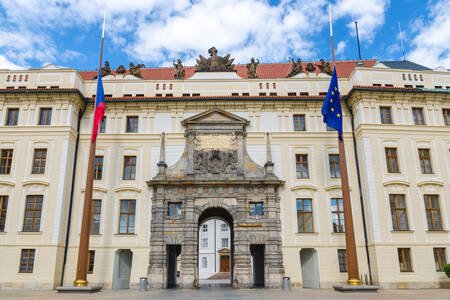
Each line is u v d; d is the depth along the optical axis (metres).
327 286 37.19
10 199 38.19
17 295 29.25
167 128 42.16
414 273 36.31
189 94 43.88
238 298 25.77
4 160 39.69
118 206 39.44
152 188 39.81
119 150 41.31
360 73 42.31
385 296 27.12
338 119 36.47
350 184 40.56
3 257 36.50
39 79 42.09
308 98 42.19
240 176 39.88
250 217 38.66
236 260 37.50
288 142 41.75
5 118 40.69
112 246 38.16
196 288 36.34
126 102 42.41
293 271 37.72
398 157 39.97
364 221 39.03
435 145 40.78
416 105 41.97
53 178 38.56
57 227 37.12
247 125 42.19
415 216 38.19
